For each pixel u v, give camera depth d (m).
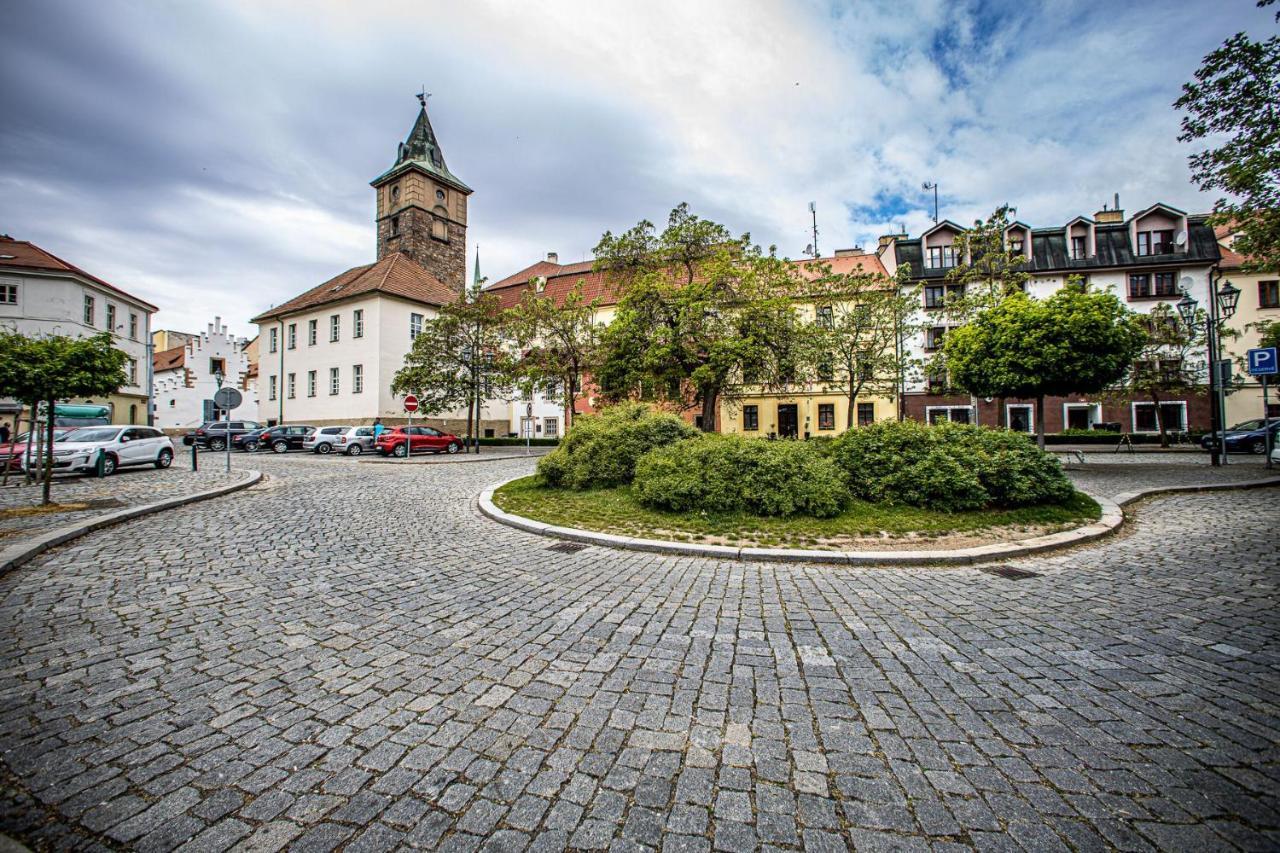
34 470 14.34
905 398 33.75
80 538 7.03
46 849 1.91
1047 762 2.42
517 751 2.52
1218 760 2.41
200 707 2.90
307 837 1.98
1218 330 15.76
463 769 2.39
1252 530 7.18
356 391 35.75
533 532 7.91
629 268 22.67
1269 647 3.66
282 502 10.40
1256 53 7.72
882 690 3.12
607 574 5.75
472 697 3.03
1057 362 12.80
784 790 2.25
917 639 3.92
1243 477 12.12
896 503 8.48
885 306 24.39
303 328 39.38
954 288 33.09
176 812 2.11
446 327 29.52
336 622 4.21
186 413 46.34
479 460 22.08
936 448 8.68
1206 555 6.12
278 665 3.44
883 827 2.04
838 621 4.31
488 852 1.91
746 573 5.84
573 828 2.04
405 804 2.16
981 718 2.81
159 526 7.89
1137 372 26.50
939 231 34.62
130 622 4.15
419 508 9.99
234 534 7.40
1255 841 1.92
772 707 2.93
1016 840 1.96
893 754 2.50
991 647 3.76
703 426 21.72
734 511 8.29
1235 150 8.62
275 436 30.58
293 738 2.62
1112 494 10.04
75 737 2.60
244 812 2.11
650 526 7.89
